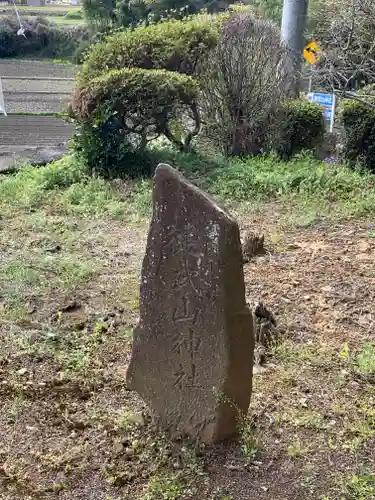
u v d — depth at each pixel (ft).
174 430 9.23
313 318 13.23
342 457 8.84
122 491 8.21
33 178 23.63
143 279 9.11
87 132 23.93
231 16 28.68
